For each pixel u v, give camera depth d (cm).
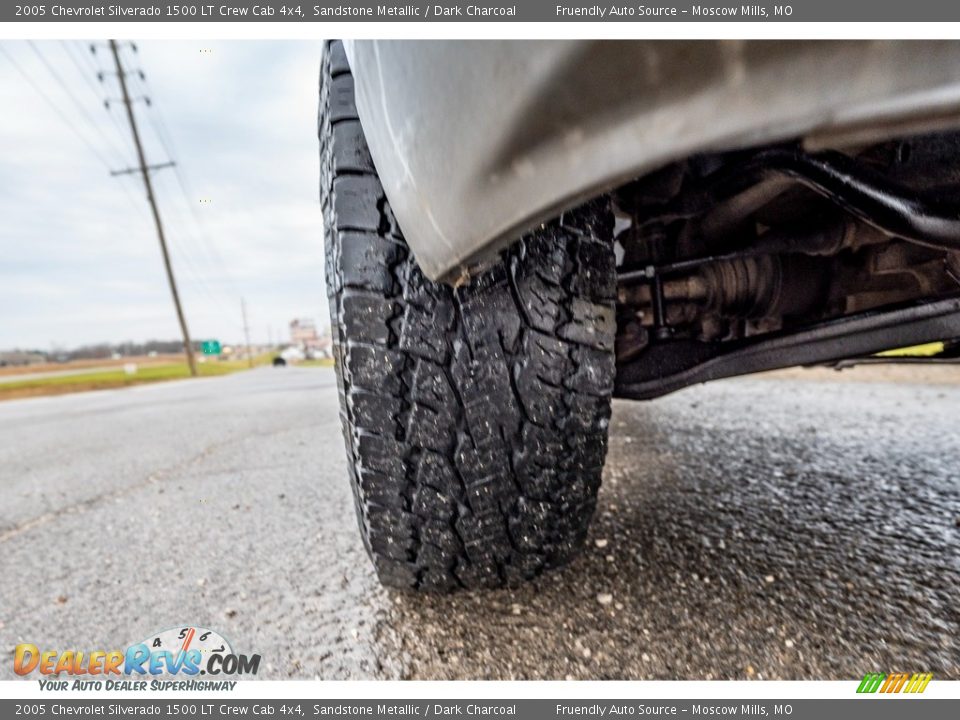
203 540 100
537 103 27
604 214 58
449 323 54
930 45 20
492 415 57
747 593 67
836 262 82
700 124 24
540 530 63
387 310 54
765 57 22
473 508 60
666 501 101
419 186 36
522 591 70
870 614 62
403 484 59
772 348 74
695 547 80
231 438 221
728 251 74
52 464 195
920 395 226
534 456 59
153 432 262
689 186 62
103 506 129
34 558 96
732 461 128
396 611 69
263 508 118
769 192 62
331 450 180
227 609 73
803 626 60
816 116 22
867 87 21
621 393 81
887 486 105
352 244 53
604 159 26
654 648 59
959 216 45
